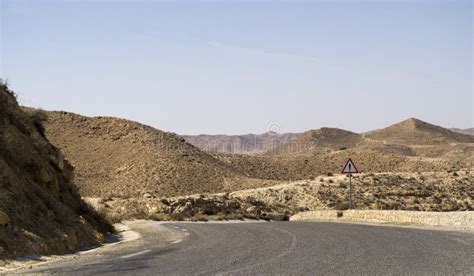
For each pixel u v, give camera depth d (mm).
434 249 17062
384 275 12359
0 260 15586
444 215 27781
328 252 17078
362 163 137375
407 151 195250
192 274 12953
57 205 22797
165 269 13914
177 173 115000
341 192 78750
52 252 18438
